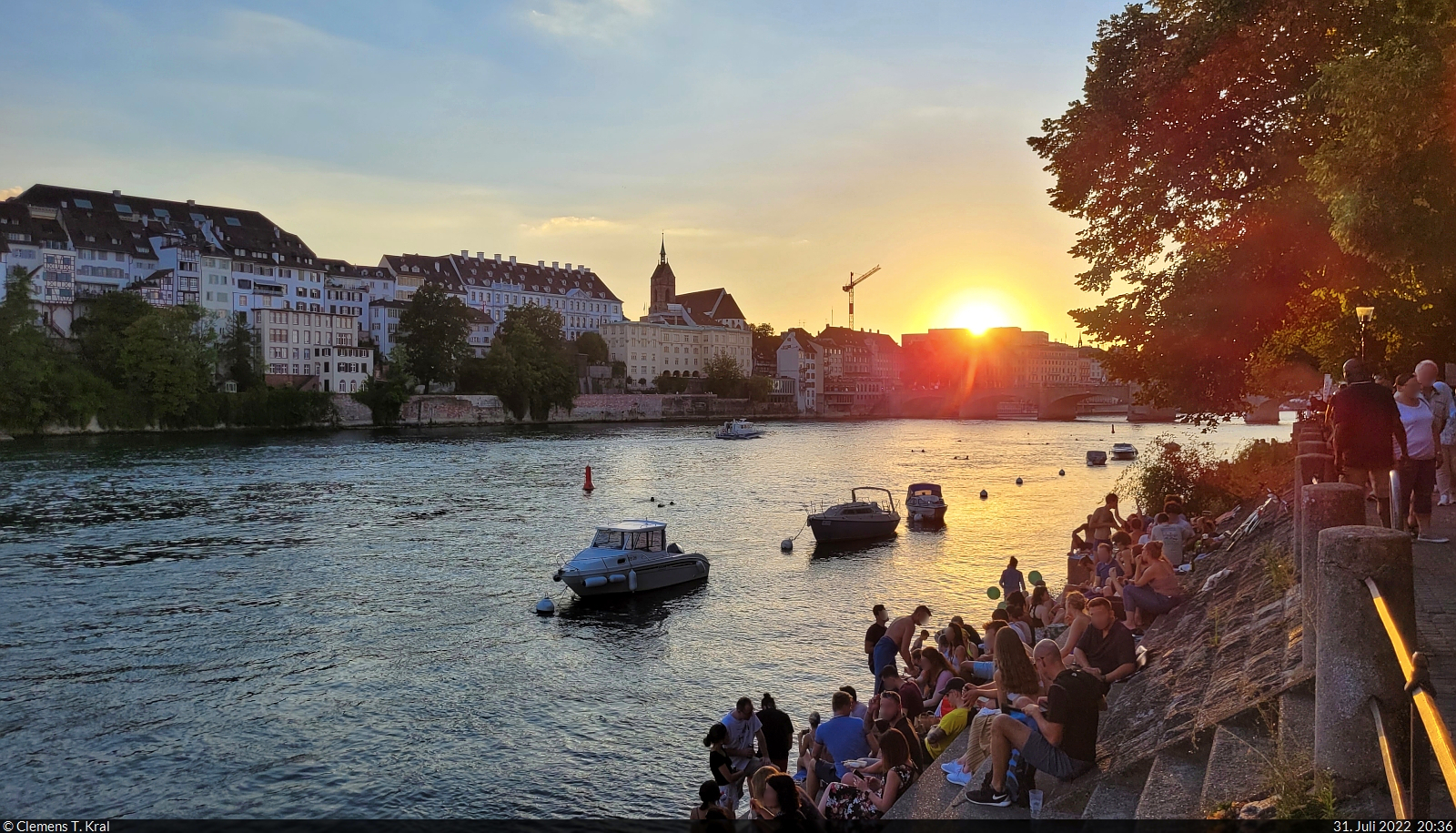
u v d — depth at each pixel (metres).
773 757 15.97
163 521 51.66
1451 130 13.36
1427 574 11.03
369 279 189.75
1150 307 29.16
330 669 26.45
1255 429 155.75
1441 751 3.31
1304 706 7.73
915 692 15.43
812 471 87.75
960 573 40.34
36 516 52.16
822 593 36.41
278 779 19.30
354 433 131.00
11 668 26.11
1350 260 21.98
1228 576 15.86
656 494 68.00
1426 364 14.00
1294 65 24.08
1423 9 14.06
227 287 153.00
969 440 138.12
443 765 20.00
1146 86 27.22
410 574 39.38
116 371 120.31
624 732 21.84
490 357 166.88
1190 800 7.57
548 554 43.81
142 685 24.95
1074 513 58.88
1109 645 12.66
